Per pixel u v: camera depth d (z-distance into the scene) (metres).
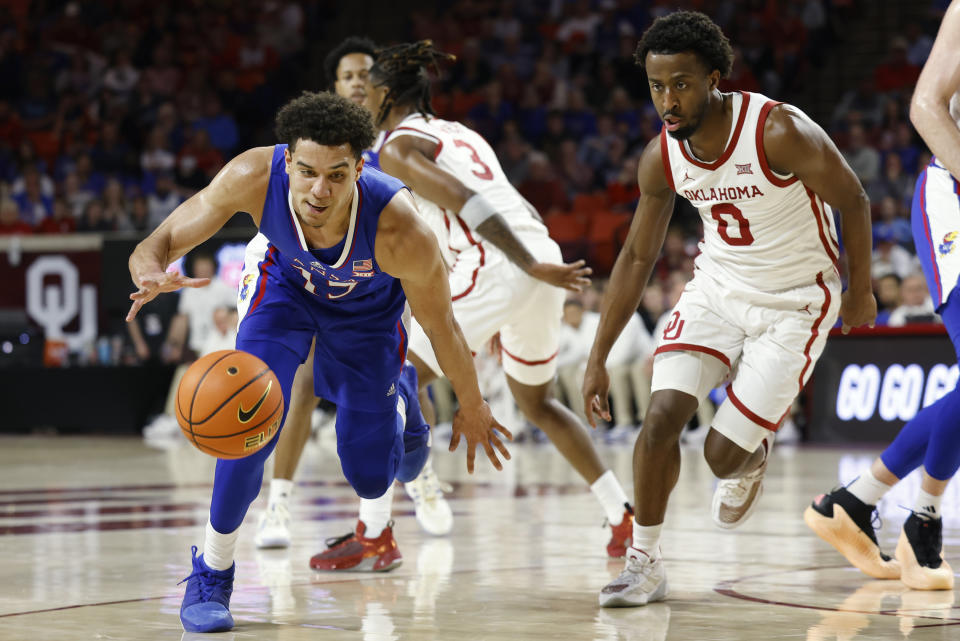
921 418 7.77
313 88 39.44
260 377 5.98
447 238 9.56
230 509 6.30
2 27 40.66
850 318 7.84
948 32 6.91
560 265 8.55
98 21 40.97
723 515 7.95
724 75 6.95
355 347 6.92
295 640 5.90
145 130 37.22
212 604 6.27
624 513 9.08
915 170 29.70
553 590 7.50
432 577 8.03
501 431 6.87
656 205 7.53
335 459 19.95
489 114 34.75
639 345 24.88
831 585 7.67
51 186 35.19
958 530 10.38
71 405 27.36
